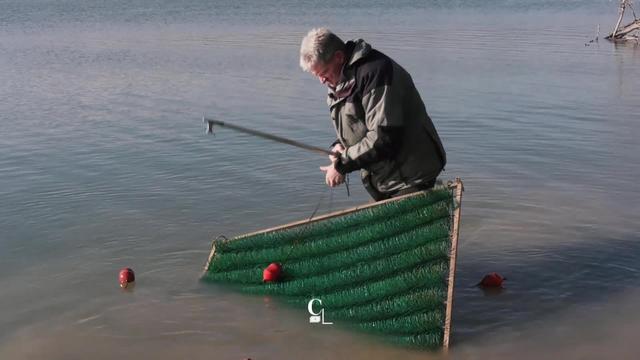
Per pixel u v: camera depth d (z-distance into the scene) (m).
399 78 4.90
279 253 5.75
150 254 6.35
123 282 5.79
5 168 8.73
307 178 8.20
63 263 6.18
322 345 4.98
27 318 5.32
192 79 14.30
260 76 14.41
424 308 5.05
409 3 33.12
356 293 5.34
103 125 10.77
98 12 31.16
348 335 5.12
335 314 5.37
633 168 8.39
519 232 6.72
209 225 6.93
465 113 11.16
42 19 28.44
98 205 7.45
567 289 5.68
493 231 6.76
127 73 15.12
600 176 8.14
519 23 24.06
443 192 5.12
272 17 27.44
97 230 6.83
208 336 5.09
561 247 6.40
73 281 5.88
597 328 5.11
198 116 11.21
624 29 19.78
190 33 22.48
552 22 24.47
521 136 9.83
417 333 5.00
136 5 34.53
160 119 11.09
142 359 4.80
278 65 15.66
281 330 5.18
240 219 7.06
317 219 5.62
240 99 12.40
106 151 9.38
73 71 15.54
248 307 5.52
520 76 14.10
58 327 5.20
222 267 5.91
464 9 30.02
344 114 5.10
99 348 4.94
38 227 6.92
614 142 9.47
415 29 22.25
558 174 8.23
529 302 5.50
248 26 24.28
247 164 8.73
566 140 9.59
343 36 20.58
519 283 5.80
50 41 21.08
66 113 11.64
